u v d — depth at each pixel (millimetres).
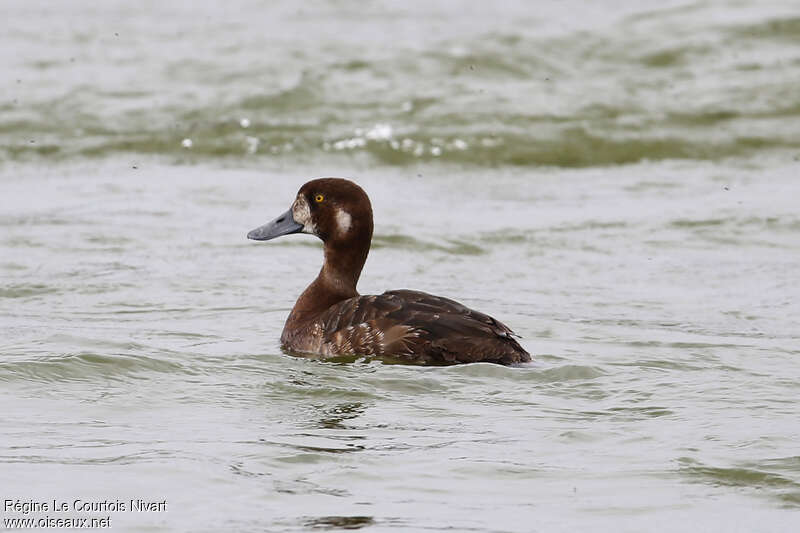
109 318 12820
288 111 23734
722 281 14961
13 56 26594
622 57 26672
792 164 22016
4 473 7926
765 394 10062
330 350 11031
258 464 8227
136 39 28031
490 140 22656
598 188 20438
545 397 9906
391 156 22203
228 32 28625
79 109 23641
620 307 13648
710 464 8352
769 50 27109
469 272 15375
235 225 17625
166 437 8773
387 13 30938
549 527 7312
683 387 10242
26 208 18391
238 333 12141
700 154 22656
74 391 9891
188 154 22141
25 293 13922
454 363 10562
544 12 31172
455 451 8586
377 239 16750
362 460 8352
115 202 18828
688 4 29922
